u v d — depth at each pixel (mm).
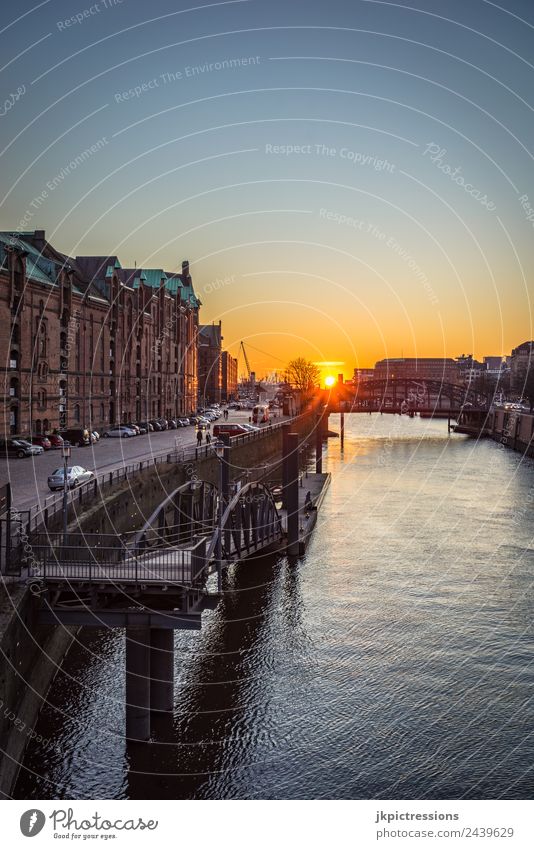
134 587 23688
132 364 92062
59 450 63438
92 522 33625
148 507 46625
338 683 28734
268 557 46281
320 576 42531
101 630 32719
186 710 26172
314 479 79625
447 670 30047
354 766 23297
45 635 25984
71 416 73500
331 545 49969
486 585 41188
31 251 69688
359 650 31891
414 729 25469
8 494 30812
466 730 25484
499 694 28062
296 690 27984
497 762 23594
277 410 180750
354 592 39688
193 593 24266
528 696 27922
